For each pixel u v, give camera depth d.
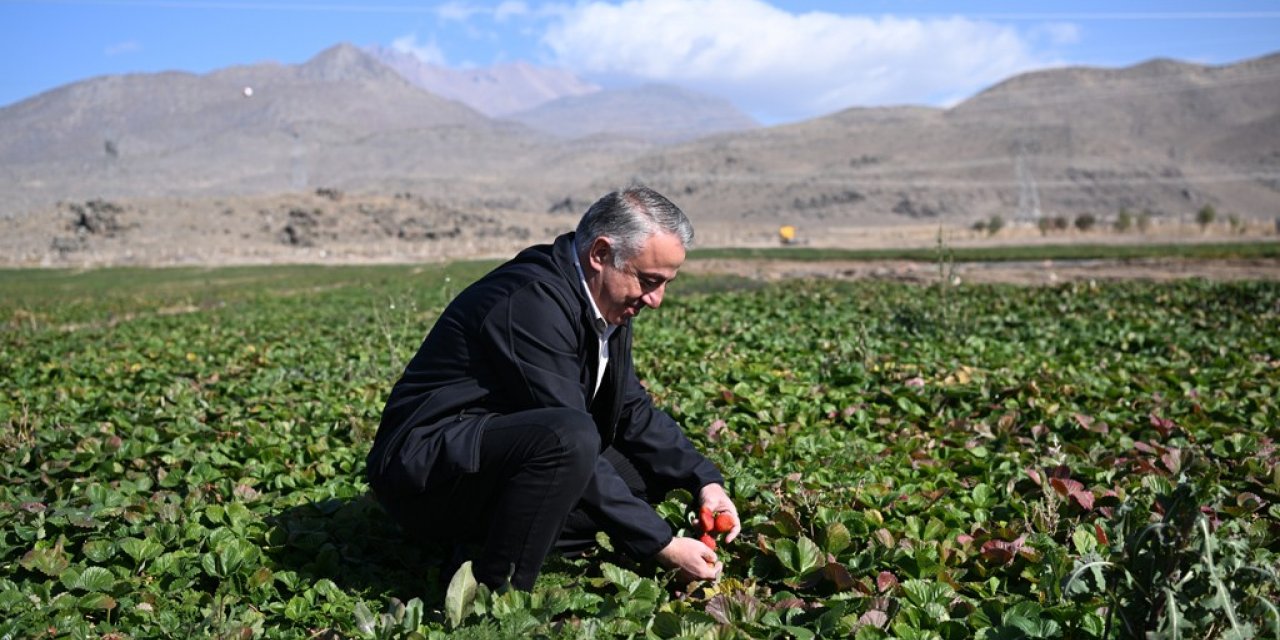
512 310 4.11
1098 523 4.61
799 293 20.78
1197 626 3.12
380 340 13.30
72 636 3.80
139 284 51.59
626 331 4.38
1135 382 8.36
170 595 4.24
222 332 17.00
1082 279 27.59
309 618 4.09
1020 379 8.55
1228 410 7.24
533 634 3.63
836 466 5.86
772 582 4.29
